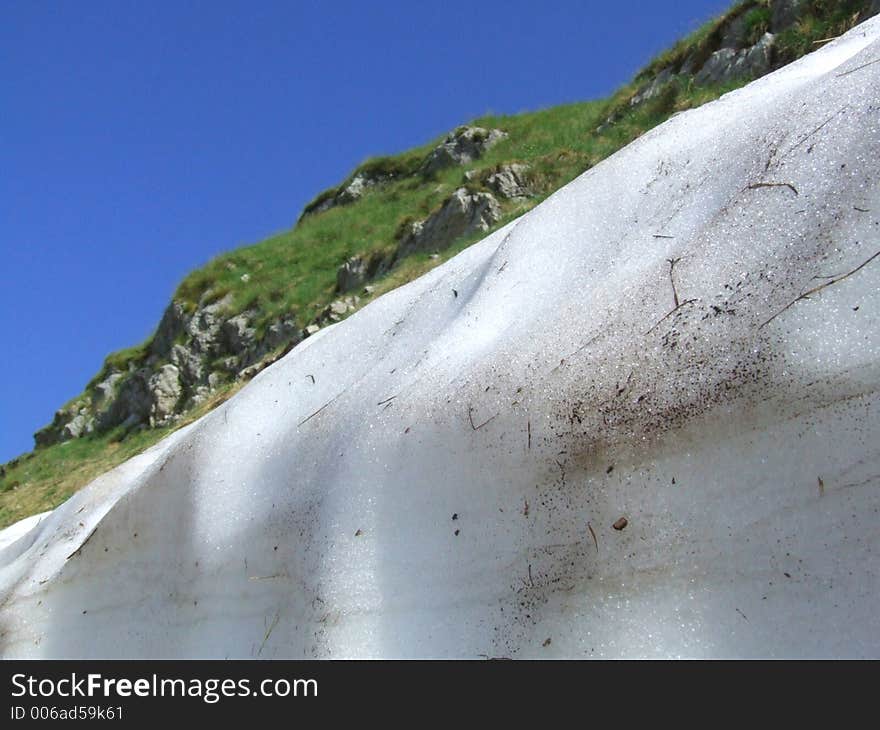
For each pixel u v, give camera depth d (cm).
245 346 1474
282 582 281
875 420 180
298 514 285
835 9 841
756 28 941
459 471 245
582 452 220
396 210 1712
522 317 277
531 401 238
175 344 1563
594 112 1600
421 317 339
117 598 338
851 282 196
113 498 421
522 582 220
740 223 230
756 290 212
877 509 174
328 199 2066
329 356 360
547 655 207
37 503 1230
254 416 346
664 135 306
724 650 183
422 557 243
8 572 424
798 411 190
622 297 244
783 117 251
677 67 1138
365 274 1323
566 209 307
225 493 319
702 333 214
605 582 206
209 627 296
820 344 193
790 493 186
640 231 270
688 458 203
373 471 267
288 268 1638
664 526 201
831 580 175
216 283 1662
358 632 245
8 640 359
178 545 324
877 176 207
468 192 1179
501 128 1814
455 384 263
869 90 228
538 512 224
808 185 221
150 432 1420
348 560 259
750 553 187
